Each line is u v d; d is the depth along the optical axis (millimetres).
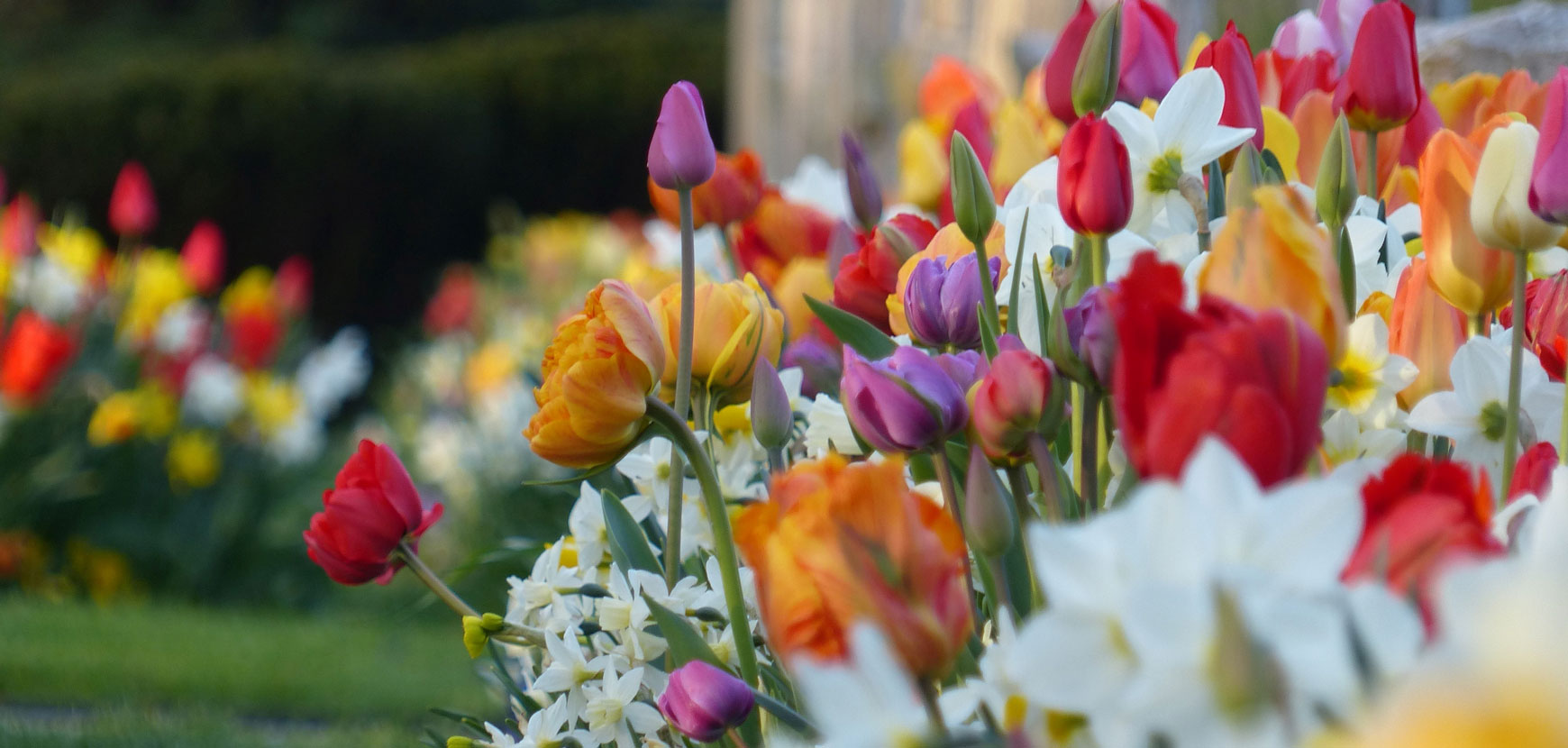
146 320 8914
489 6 30062
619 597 2178
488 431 8227
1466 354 2027
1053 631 1777
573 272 12867
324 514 2182
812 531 1853
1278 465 1806
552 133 20453
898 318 2229
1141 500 1772
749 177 2529
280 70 17391
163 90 16562
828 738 1893
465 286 12828
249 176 17125
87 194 16359
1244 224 1863
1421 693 1392
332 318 18234
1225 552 1738
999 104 3303
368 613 8195
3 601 7379
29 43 26312
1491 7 4785
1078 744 1823
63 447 8422
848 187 2535
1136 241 2109
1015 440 1945
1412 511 1811
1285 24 2473
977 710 1949
